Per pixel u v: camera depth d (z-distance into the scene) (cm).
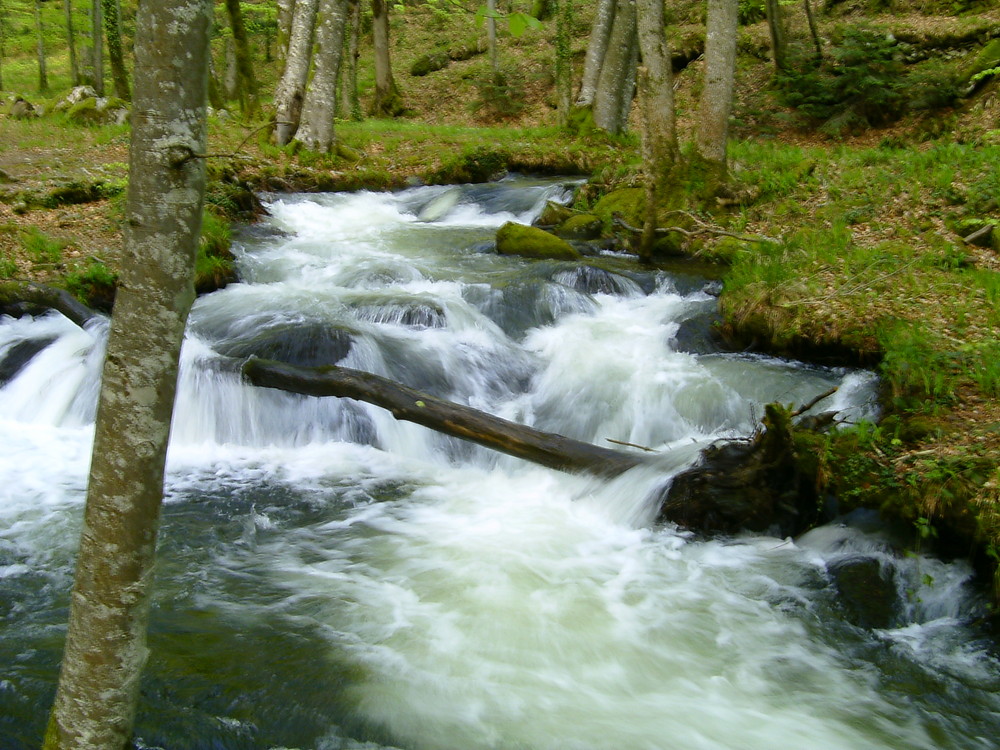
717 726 395
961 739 396
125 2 2748
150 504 262
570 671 431
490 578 516
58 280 877
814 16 2436
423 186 1534
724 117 1228
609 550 558
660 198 1232
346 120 2319
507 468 685
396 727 380
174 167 237
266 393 714
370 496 631
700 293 986
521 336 891
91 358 765
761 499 573
